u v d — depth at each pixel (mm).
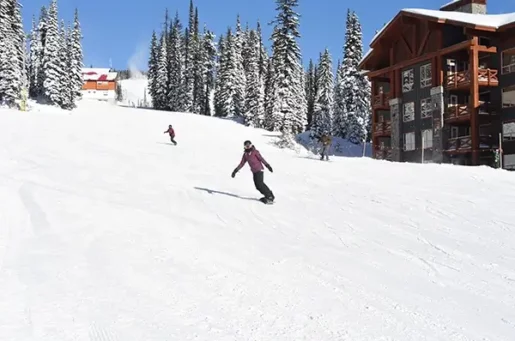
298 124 69938
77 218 9703
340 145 59438
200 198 13203
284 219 11172
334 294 6449
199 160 23047
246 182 16719
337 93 64625
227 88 79688
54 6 69062
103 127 45000
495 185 15477
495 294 6758
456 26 39719
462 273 7602
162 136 44219
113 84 123688
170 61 91938
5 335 4836
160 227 9492
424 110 41281
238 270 7227
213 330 5195
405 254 8555
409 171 19469
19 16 69000
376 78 48031
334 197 14109
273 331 5246
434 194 14242
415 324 5629
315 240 9375
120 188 13992
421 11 40156
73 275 6633
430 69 40688
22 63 68938
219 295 6191
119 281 6492
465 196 13820
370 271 7543
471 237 9727
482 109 37250
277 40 55438
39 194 11672
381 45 45281
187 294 6164
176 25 96688
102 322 5242
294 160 24094
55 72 68188
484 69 36844
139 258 7480
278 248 8609
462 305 6309
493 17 38875
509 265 8023
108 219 9797
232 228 10023
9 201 10836
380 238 9641
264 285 6645
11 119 38719
